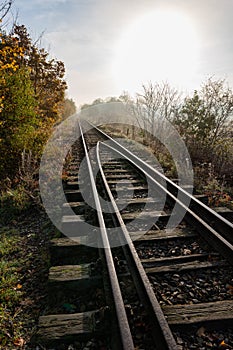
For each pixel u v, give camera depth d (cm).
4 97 870
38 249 478
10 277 402
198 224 479
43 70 1463
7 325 314
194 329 281
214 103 995
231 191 676
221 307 302
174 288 344
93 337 278
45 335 277
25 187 725
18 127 912
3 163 870
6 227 582
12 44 886
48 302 346
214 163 866
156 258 403
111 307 290
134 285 339
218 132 999
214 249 422
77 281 346
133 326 285
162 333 250
